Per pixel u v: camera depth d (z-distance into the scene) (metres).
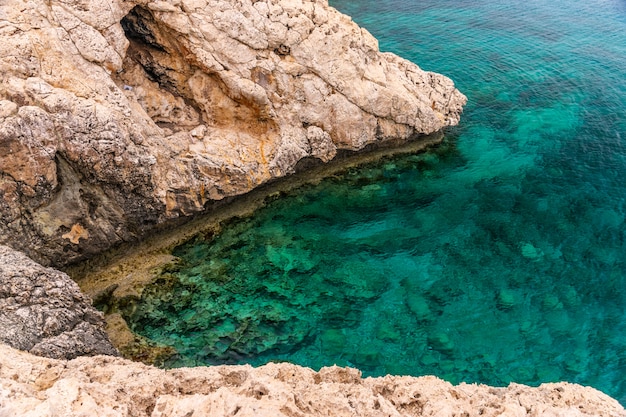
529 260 20.72
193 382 11.12
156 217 20.16
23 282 14.60
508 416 10.36
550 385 12.61
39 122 17.08
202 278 19.64
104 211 19.00
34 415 8.75
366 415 10.21
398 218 22.70
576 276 20.05
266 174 22.55
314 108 23.47
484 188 24.19
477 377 16.56
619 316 18.61
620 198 23.39
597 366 16.97
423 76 27.19
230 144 22.17
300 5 22.98
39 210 17.78
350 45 24.25
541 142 26.80
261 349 17.23
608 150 26.11
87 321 15.38
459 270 20.33
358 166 25.22
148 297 18.77
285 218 22.53
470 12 39.34
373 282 19.81
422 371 16.72
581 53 33.94
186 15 20.86
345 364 16.88
